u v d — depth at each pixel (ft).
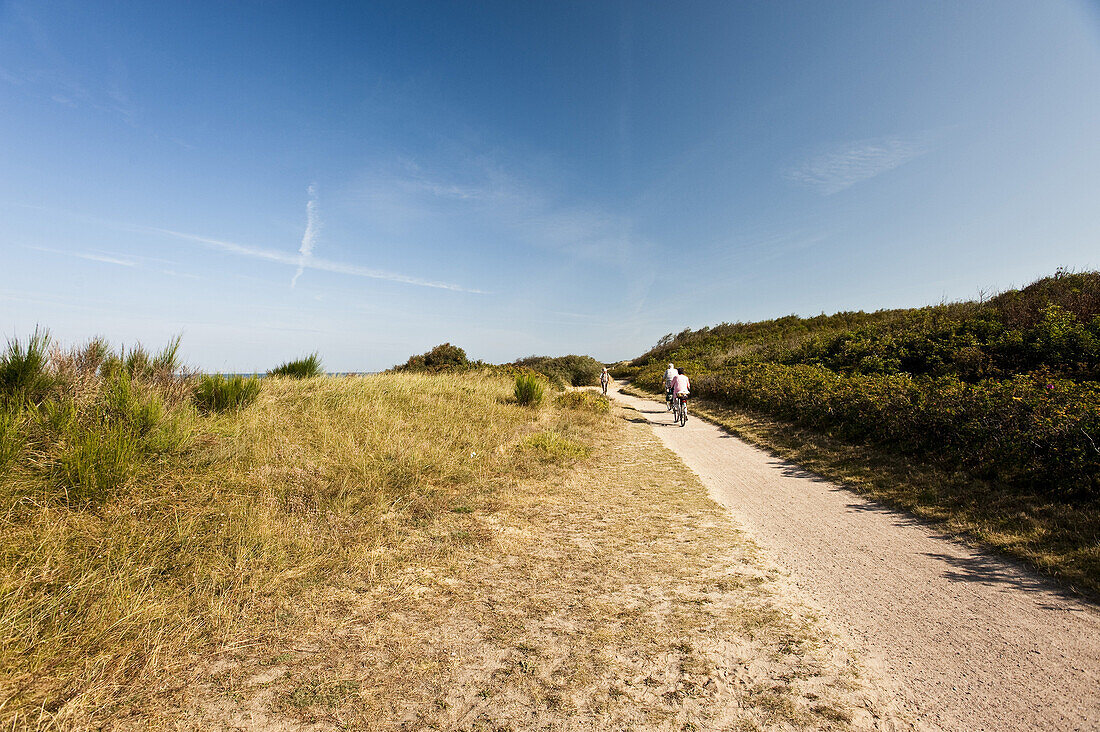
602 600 11.44
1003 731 7.11
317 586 11.60
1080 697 7.79
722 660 9.03
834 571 13.19
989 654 9.12
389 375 43.14
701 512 18.56
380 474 19.34
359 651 9.23
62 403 17.21
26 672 7.73
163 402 19.95
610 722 7.34
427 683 8.30
